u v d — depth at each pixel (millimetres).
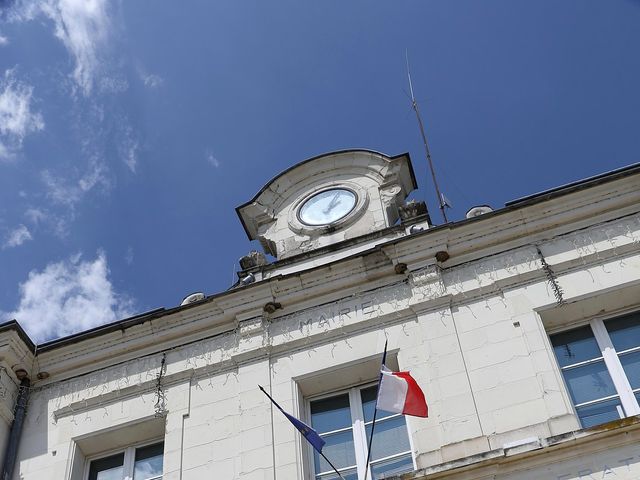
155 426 14320
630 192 14375
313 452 13289
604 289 13320
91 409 14758
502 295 13789
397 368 13758
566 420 11852
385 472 12742
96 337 15562
